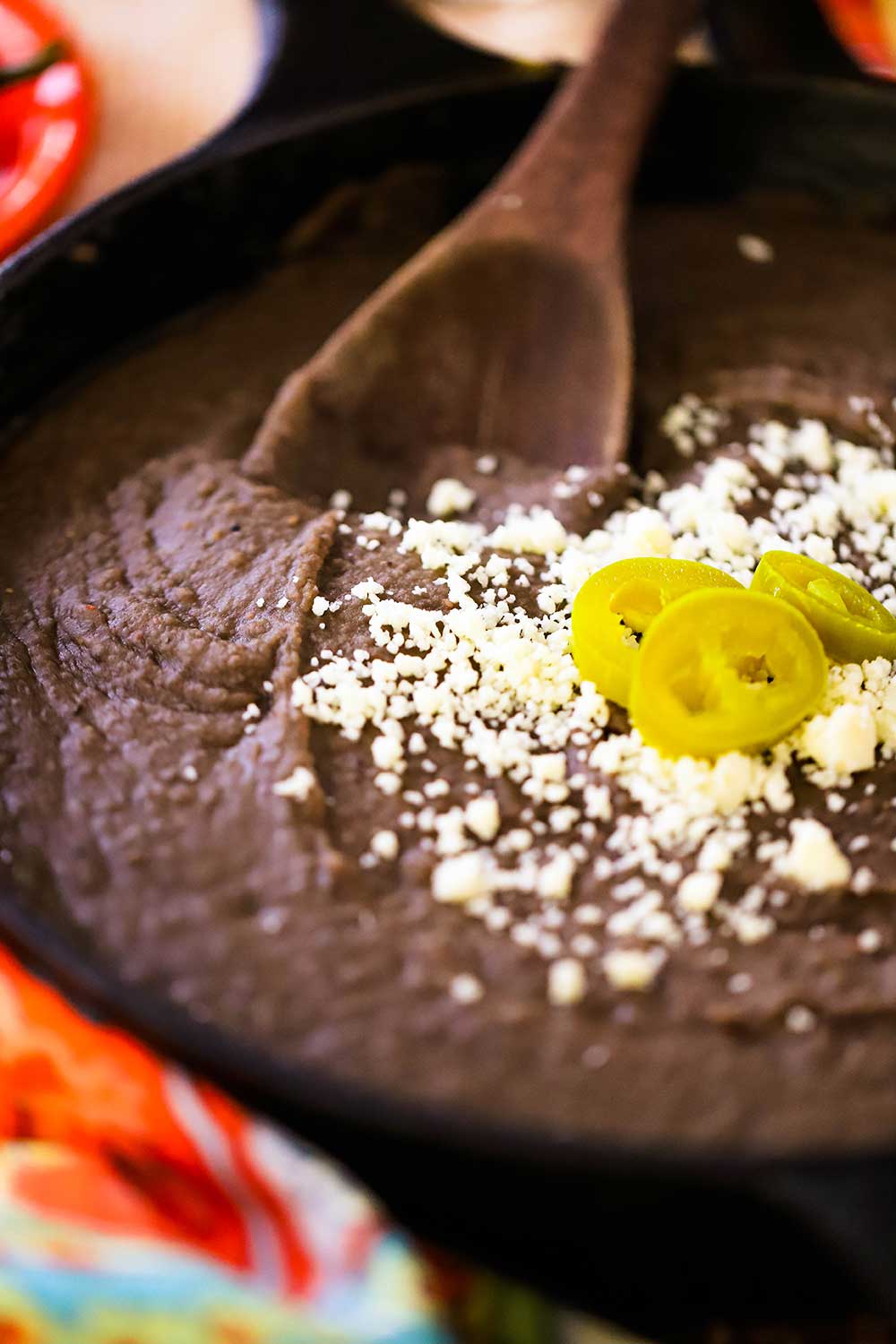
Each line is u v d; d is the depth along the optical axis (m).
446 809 0.32
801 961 0.31
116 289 0.38
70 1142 0.31
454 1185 0.29
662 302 0.40
